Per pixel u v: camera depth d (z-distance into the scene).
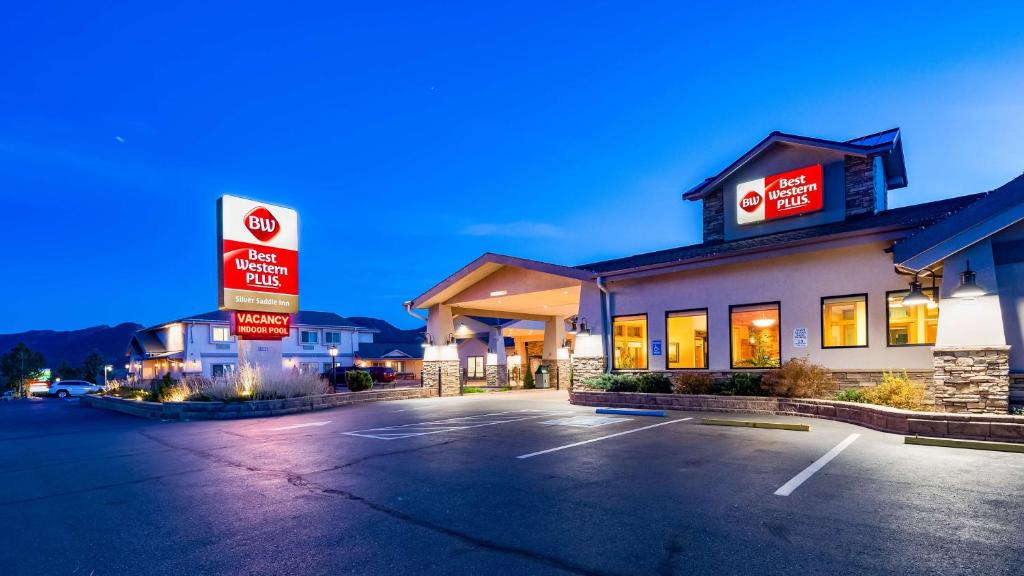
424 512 5.95
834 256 14.70
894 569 4.21
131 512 6.24
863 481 6.78
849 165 17.23
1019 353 11.03
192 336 44.34
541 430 11.66
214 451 10.27
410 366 59.62
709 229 20.50
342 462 8.77
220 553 4.90
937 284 13.05
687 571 4.27
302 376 20.14
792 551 4.61
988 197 11.03
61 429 15.54
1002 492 6.22
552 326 31.08
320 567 4.54
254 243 20.70
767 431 10.95
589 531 5.22
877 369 13.79
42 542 5.30
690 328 17.38
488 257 21.97
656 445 9.55
